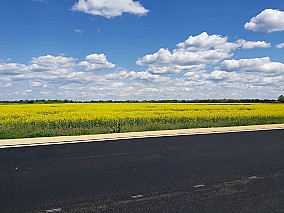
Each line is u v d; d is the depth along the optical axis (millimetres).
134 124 18672
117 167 7602
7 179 6535
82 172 7121
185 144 10930
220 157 8875
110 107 33094
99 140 11609
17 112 25328
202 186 6188
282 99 64500
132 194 5691
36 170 7242
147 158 8617
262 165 7969
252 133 14203
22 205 5125
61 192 5766
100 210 4941
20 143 10695
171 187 6109
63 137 12219
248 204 5223
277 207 5098
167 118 20766
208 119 21422
